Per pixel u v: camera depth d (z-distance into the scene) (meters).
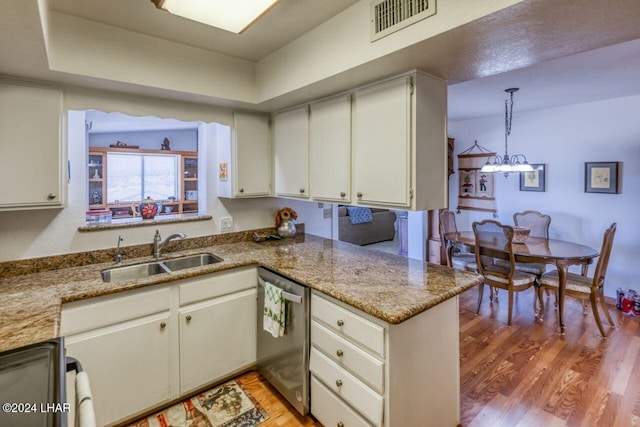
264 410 2.04
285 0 1.66
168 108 2.34
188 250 2.62
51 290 1.73
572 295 3.17
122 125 4.83
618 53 2.43
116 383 1.81
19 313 1.44
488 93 3.52
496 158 4.12
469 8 1.25
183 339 2.04
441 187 1.94
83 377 0.96
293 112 2.55
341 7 1.74
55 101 1.89
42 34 1.32
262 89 2.41
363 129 2.03
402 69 1.75
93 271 2.08
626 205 3.76
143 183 5.91
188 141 6.39
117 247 2.33
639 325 3.22
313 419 1.96
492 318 3.44
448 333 1.76
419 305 1.48
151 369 1.92
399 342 1.47
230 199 2.87
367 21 1.65
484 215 5.01
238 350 2.29
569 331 3.12
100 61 1.83
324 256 2.40
